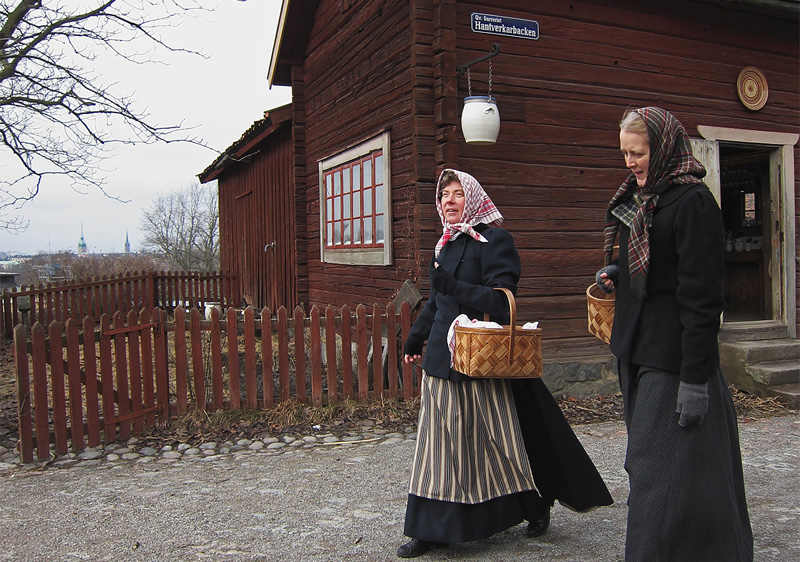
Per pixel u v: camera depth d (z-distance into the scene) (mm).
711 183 7332
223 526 3389
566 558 2920
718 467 2297
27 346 4609
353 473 4305
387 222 6676
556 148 6543
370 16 7176
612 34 6805
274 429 5340
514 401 3020
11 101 8117
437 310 3178
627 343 2504
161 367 5293
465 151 6121
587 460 2996
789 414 6238
